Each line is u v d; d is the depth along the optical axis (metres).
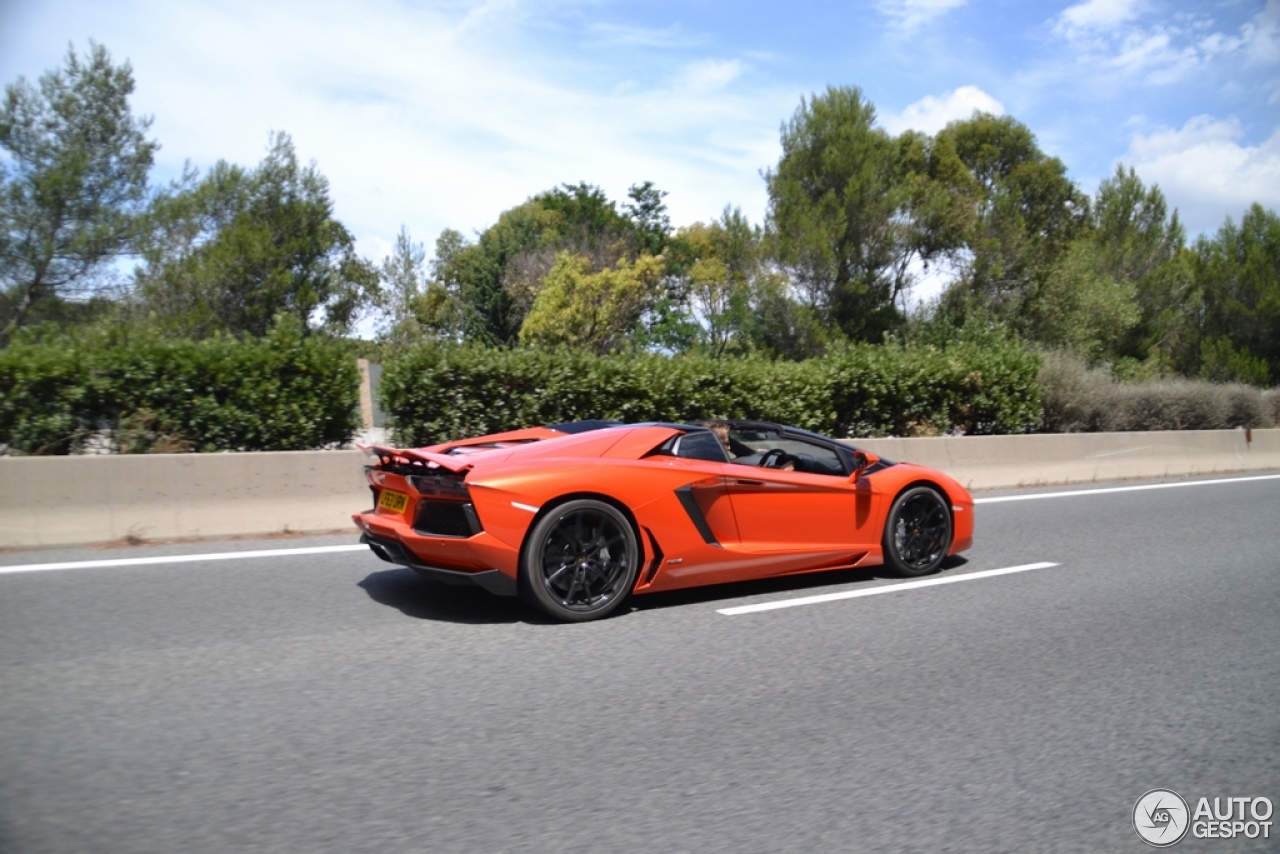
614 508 5.87
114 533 7.80
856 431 13.53
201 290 26.58
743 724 4.26
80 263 23.05
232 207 28.69
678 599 6.55
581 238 51.88
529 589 5.61
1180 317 35.31
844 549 6.93
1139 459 15.52
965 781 3.72
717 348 34.62
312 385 9.34
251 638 5.35
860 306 29.47
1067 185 49.44
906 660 5.27
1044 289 30.69
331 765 3.70
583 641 5.46
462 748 3.91
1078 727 4.33
